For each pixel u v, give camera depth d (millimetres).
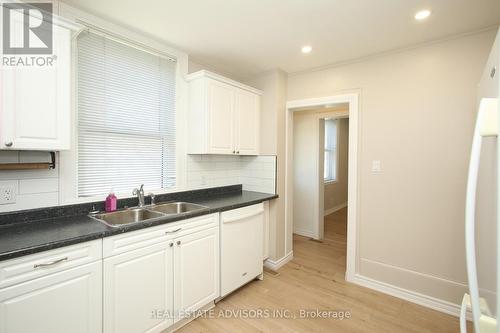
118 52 2170
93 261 1486
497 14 1849
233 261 2395
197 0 1751
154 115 2445
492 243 650
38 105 1521
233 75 3248
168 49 2482
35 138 1513
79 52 1936
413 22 1981
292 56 2664
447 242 2225
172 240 1882
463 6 1760
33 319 1283
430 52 2277
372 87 2590
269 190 3141
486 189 743
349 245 2734
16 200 1663
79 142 1956
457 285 2180
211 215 2186
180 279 1939
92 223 1696
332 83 2852
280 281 2756
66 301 1390
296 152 4434
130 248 1647
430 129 2285
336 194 6188
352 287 2635
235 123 2834
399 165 2443
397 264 2467
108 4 1812
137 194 2207
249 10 1864
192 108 2635
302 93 3084
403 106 2414
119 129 2195
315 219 4191
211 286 2186
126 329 1634
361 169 2666
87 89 1988
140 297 1701
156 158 2475
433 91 2266
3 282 1195
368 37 2234
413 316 2160
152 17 1978
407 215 2412
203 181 2904
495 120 601
